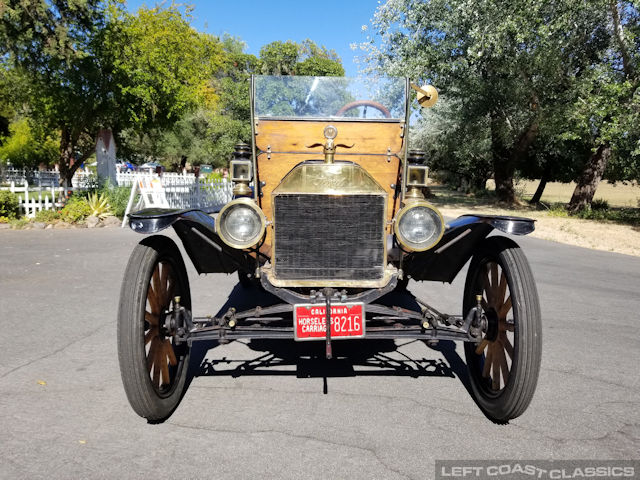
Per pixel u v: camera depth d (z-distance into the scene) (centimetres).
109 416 309
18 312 522
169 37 1728
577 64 1798
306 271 309
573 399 344
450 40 1881
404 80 410
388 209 419
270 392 349
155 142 3055
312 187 317
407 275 361
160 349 313
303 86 415
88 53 1462
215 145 3806
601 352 439
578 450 278
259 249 323
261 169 419
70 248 939
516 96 1883
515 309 291
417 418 313
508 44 1706
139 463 258
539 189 2709
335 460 263
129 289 287
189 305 363
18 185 2275
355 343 461
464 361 419
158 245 316
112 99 1592
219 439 283
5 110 1898
